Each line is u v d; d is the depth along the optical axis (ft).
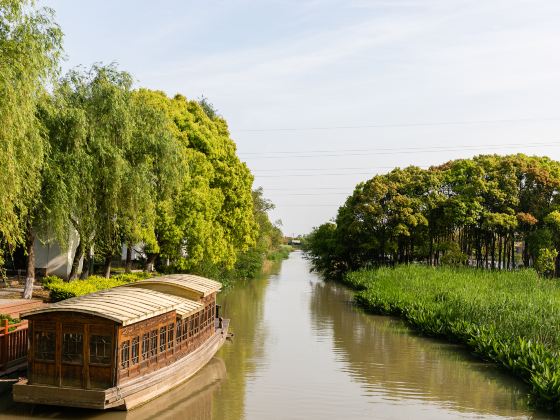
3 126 50.52
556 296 104.88
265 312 119.44
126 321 44.91
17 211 71.36
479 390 60.64
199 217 114.83
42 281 99.76
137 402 47.11
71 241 111.04
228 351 78.59
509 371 67.82
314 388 60.39
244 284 191.62
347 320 109.50
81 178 74.90
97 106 78.89
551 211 165.89
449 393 59.52
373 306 120.37
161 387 51.39
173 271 129.70
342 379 64.54
